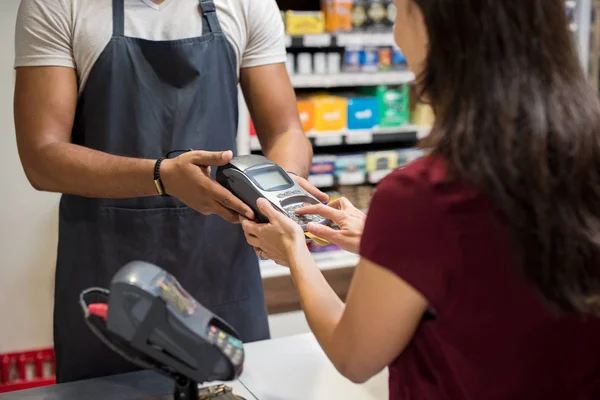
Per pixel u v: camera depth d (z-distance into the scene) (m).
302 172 1.92
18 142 1.83
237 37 1.96
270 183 1.57
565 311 0.94
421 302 0.99
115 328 1.01
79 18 1.81
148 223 1.88
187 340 1.01
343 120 3.58
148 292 0.99
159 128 1.89
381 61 3.59
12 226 3.00
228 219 1.63
